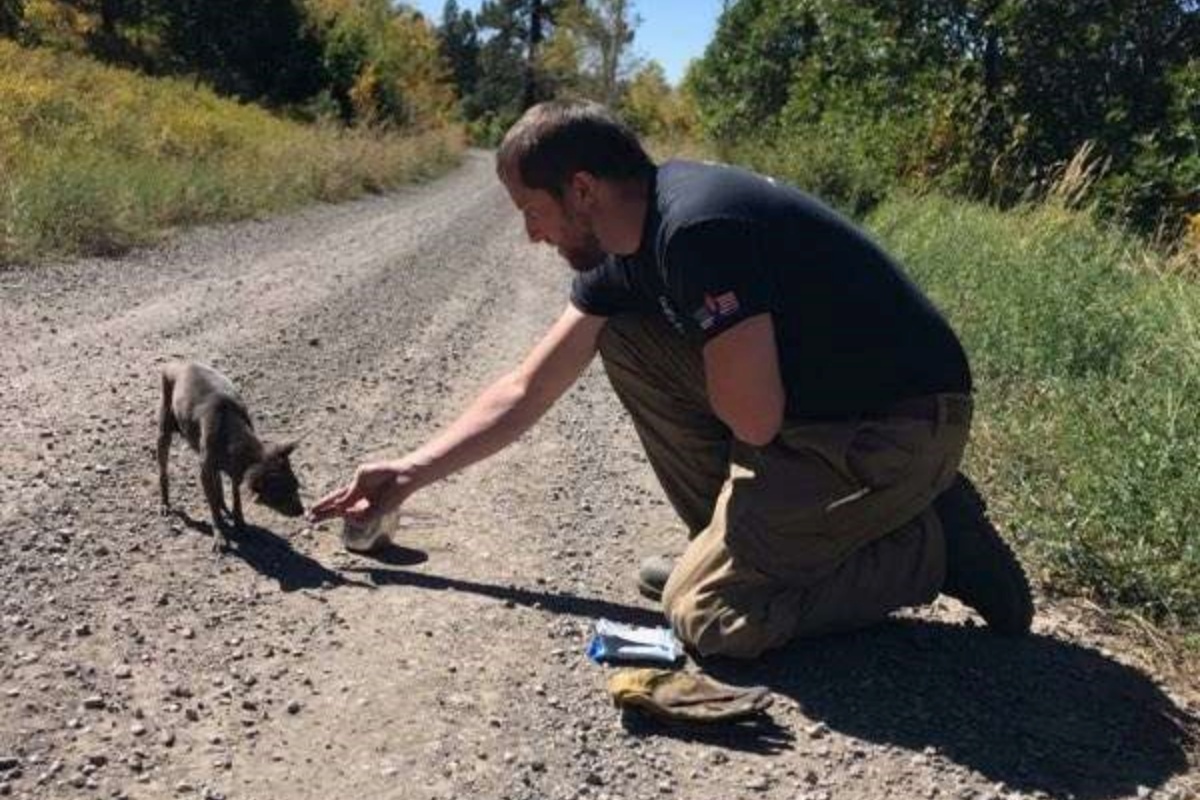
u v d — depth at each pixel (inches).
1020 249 342.3
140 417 213.3
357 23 1995.6
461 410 249.9
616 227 128.8
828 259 129.0
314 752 113.3
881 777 116.3
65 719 114.0
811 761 118.5
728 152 943.0
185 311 323.9
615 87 2878.9
